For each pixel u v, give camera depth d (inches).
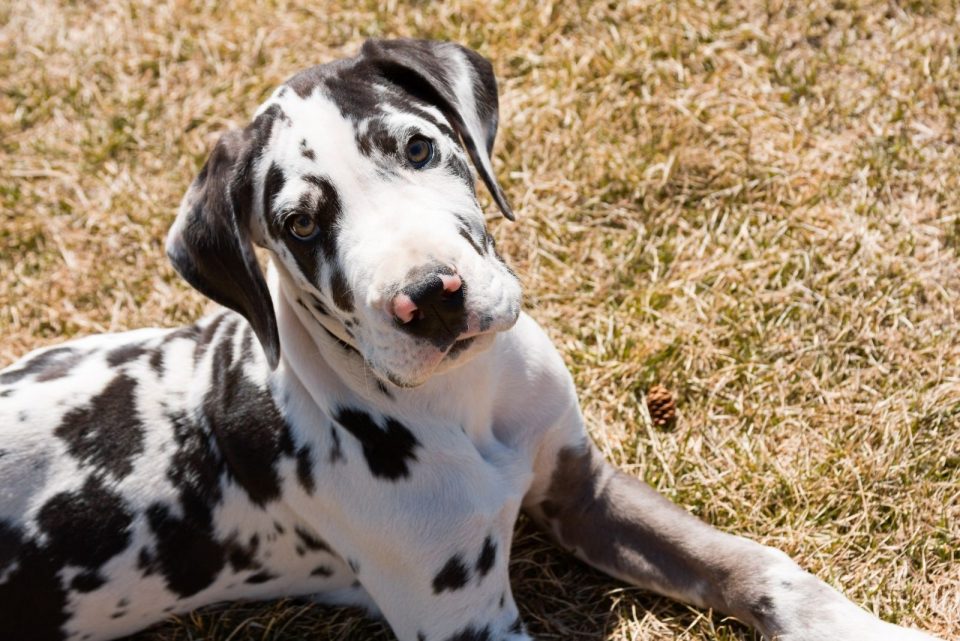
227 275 48.8
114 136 69.2
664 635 51.8
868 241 60.2
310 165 46.9
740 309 59.2
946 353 56.8
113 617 51.7
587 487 53.3
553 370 52.4
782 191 62.7
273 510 51.2
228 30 72.1
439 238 45.9
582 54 68.6
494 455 51.2
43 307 64.4
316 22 71.8
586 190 64.1
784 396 56.8
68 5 75.1
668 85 66.9
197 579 51.9
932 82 64.5
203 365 52.3
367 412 49.5
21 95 71.7
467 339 46.3
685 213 62.9
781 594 49.6
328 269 47.0
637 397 58.1
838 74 66.0
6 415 51.3
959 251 59.6
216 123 69.3
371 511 49.8
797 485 54.2
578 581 53.6
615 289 61.3
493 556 50.4
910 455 54.4
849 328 58.0
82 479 50.8
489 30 70.1
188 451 51.3
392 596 50.7
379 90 48.4
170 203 66.9
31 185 68.3
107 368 52.7
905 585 51.6
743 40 67.9
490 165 50.9
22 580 50.3
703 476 55.1
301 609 53.7
